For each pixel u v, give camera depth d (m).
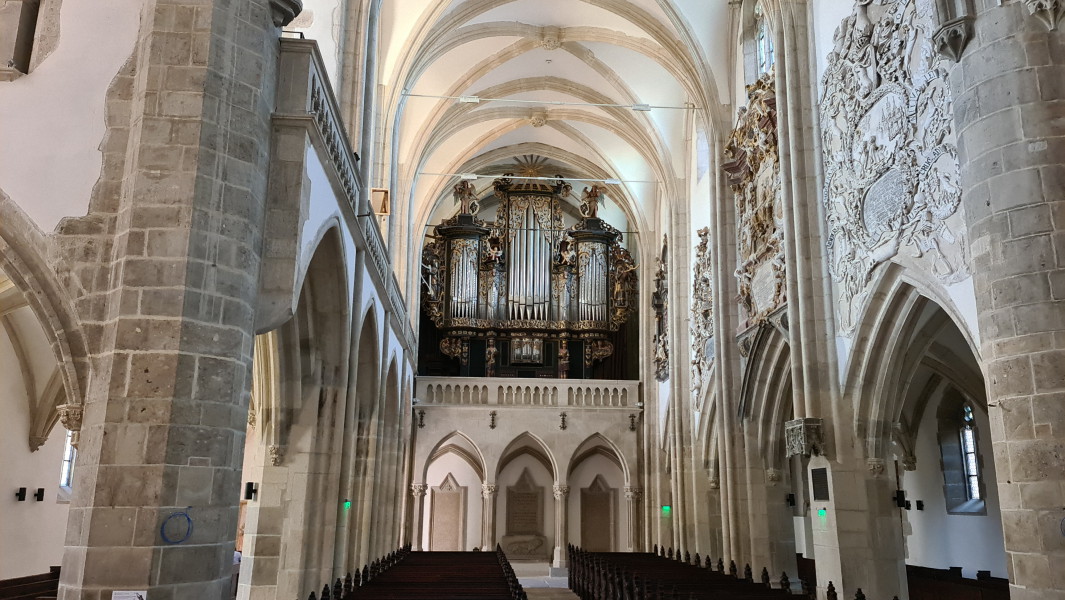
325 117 11.60
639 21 24.28
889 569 14.49
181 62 9.31
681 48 24.30
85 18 9.75
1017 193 9.77
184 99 9.19
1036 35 10.02
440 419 33.75
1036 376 9.33
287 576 14.41
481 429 33.78
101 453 8.25
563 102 30.94
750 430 21.14
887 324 14.40
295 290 9.89
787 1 17.61
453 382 34.22
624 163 34.41
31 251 9.06
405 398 30.33
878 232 14.21
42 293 8.96
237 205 9.24
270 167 10.05
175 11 9.48
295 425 15.05
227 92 9.40
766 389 20.45
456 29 25.14
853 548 14.64
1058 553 8.89
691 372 27.45
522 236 38.50
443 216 40.38
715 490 25.88
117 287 8.76
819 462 15.52
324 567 14.70
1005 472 9.52
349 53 16.25
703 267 25.89
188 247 8.80
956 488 22.69
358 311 15.91
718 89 23.45
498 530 36.50
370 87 17.00
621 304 37.75
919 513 24.20
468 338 37.25
